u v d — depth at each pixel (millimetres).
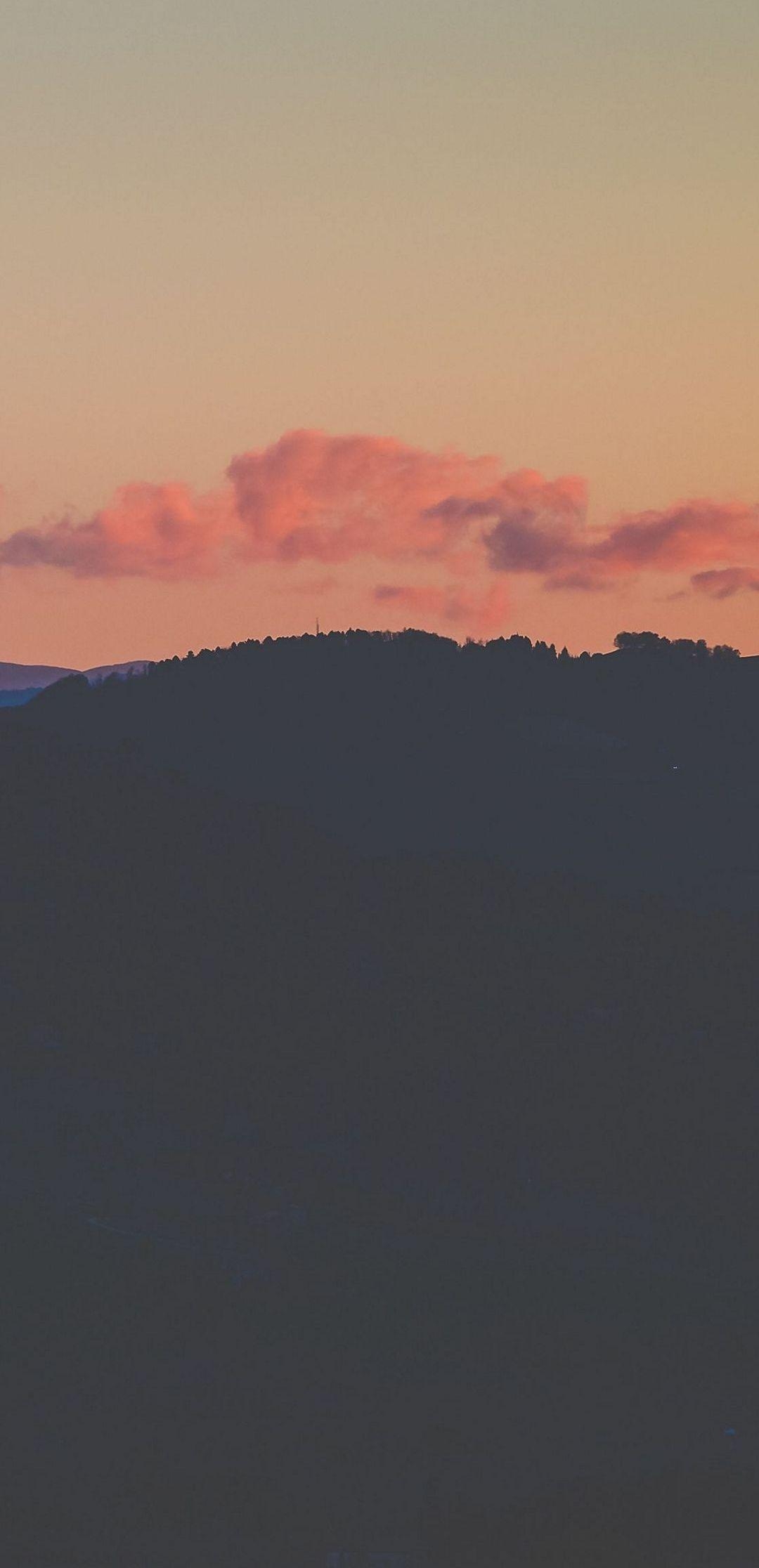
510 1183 151750
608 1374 114812
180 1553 89062
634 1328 122875
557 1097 166125
